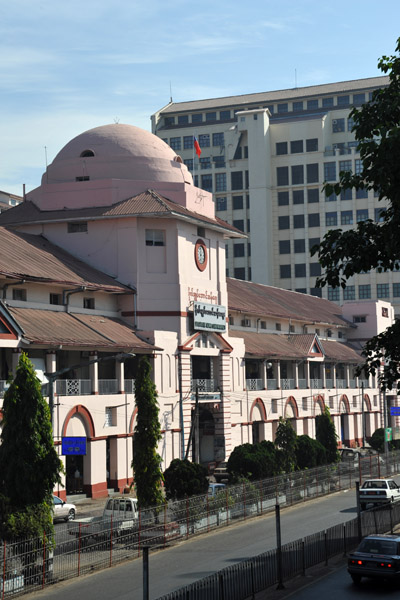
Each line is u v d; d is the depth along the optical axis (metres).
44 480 31.06
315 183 136.12
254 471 54.12
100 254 61.97
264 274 135.75
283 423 59.28
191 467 45.81
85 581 31.39
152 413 41.09
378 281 132.12
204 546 38.25
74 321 53.94
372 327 104.88
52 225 63.41
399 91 24.88
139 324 60.72
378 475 64.69
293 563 31.05
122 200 62.97
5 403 31.38
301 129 137.50
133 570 33.31
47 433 31.44
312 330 95.12
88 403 51.19
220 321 67.06
